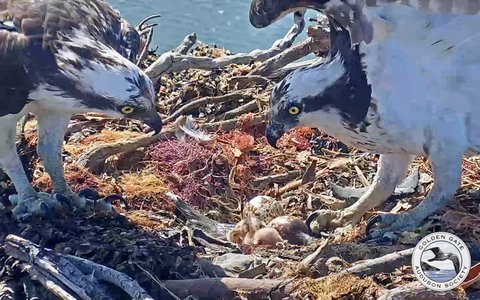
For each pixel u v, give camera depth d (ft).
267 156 20.10
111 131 20.47
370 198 17.53
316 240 16.63
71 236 15.31
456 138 15.48
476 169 18.85
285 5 15.52
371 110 15.58
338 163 19.66
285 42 23.36
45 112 16.69
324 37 21.85
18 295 14.37
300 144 20.52
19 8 15.57
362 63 15.44
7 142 16.34
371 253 15.39
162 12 29.99
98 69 15.35
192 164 19.56
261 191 19.16
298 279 14.34
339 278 14.16
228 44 27.71
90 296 13.52
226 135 20.38
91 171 19.02
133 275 14.38
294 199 18.66
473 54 15.23
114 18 16.84
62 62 15.33
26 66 15.25
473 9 14.92
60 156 17.24
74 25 15.72
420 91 15.35
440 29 15.10
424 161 19.36
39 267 14.06
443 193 16.08
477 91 15.30
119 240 15.12
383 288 14.07
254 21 15.84
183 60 21.76
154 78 21.36
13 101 15.52
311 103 15.88
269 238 16.25
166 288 14.21
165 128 20.29
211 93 22.24
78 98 15.57
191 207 17.94
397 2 15.05
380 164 17.33
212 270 15.03
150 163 19.62
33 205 16.33
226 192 19.15
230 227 17.39
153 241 15.34
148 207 18.03
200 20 29.37
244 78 22.33
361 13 15.19
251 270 14.90
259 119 20.83
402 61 15.31
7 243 14.66
